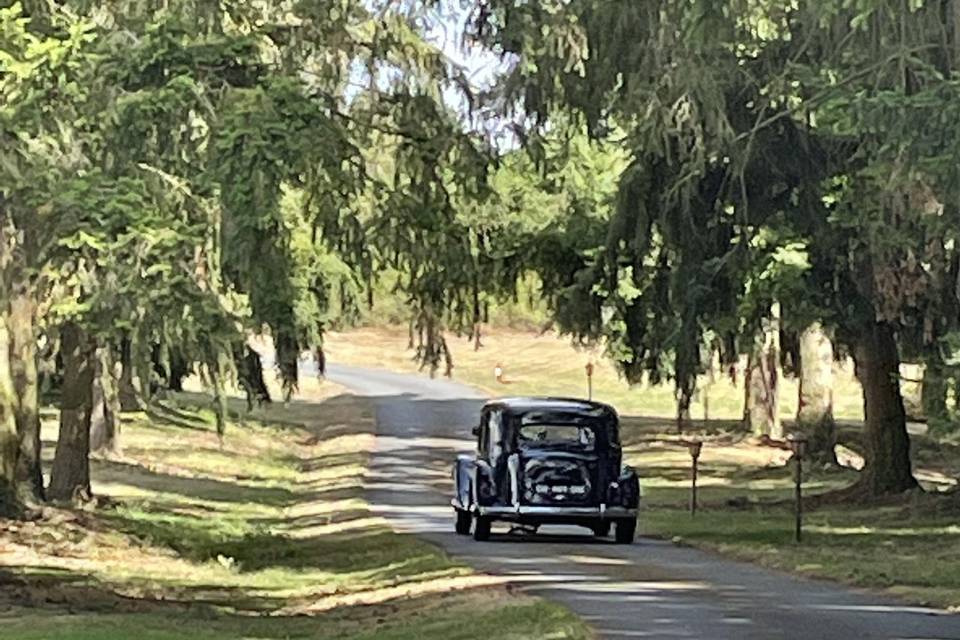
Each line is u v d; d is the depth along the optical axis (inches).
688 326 1786.4
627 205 1759.4
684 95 1449.3
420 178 1547.7
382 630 1071.6
